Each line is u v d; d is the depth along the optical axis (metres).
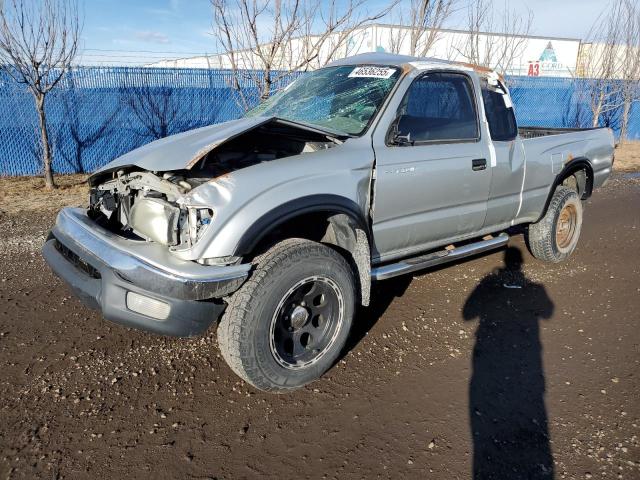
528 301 4.41
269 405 2.93
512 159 4.30
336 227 3.20
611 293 4.61
